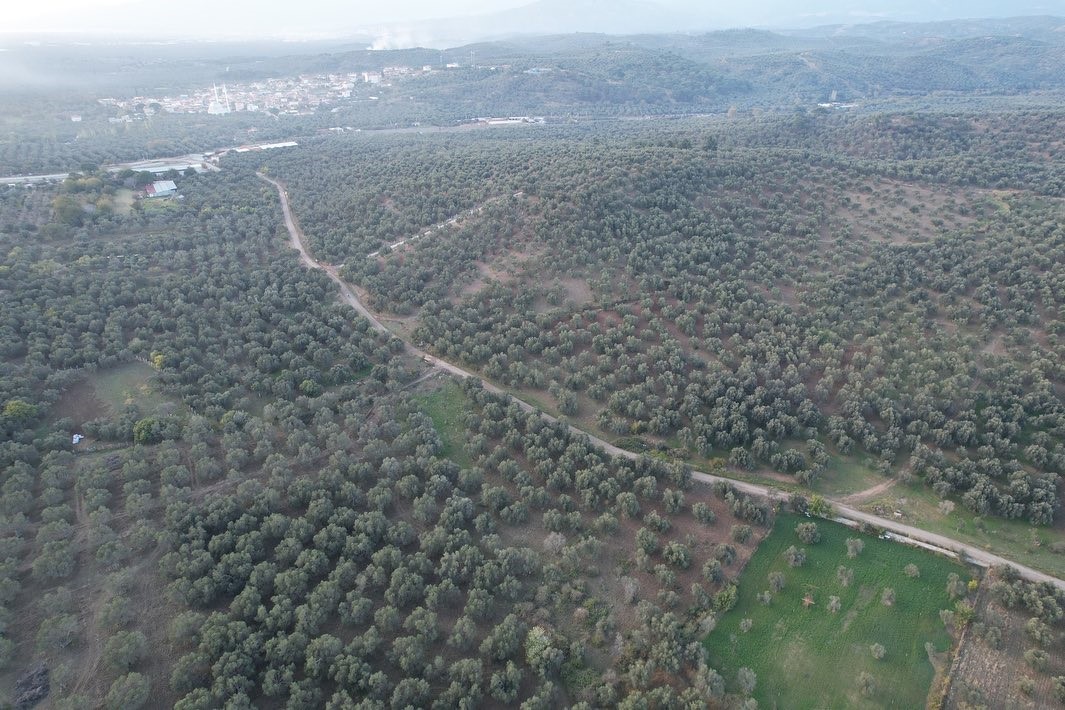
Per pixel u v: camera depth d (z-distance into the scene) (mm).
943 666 72438
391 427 105750
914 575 83125
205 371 116188
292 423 103875
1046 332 117750
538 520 91000
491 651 70875
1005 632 75062
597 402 115500
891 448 100938
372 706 63438
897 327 124562
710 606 78688
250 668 67125
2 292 127312
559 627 75625
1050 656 72125
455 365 127375
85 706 63656
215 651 68312
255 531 82688
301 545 81188
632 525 90625
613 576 82625
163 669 68750
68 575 77562
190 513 84438
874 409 107875
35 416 100438
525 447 102438
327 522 86250
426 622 72125
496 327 131500
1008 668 71375
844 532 90125
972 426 99812
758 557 86250
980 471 95938
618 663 71562
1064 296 122062
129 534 82625
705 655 71438
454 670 68125
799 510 92812
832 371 114000
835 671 72375
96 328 122375
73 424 102562
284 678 66250
